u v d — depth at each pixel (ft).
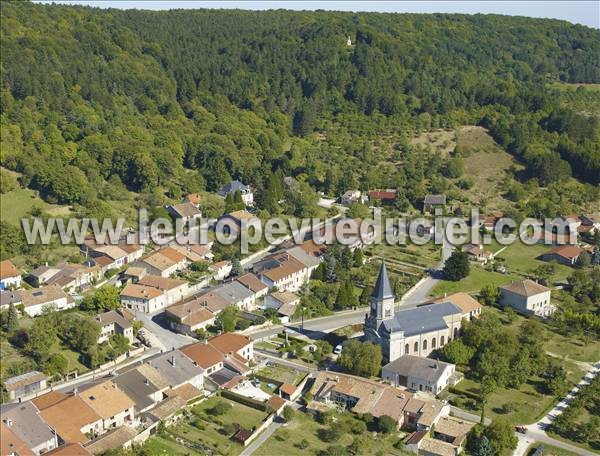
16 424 465.88
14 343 604.08
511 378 580.71
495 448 483.10
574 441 509.76
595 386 572.51
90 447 455.22
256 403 534.37
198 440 485.15
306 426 513.45
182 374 555.28
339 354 624.18
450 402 554.05
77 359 597.11
